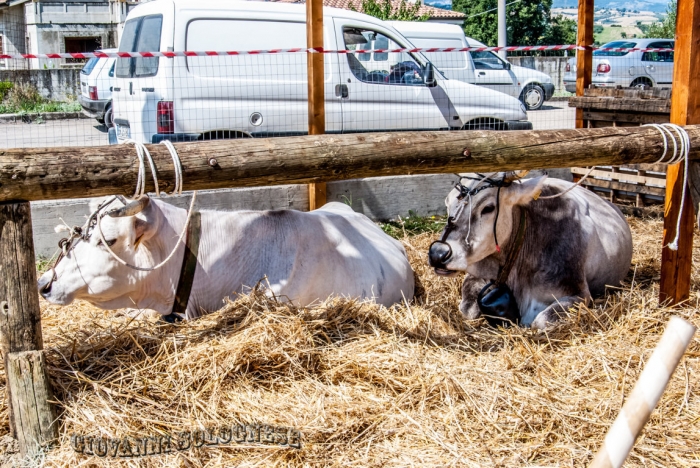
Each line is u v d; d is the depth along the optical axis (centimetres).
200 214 419
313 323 389
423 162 380
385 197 735
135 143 332
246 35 773
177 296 409
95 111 1519
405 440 322
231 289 420
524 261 462
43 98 2161
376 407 341
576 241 462
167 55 614
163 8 755
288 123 791
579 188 527
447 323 454
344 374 365
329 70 813
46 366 323
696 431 331
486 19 3762
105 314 453
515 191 421
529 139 405
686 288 475
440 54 1148
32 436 316
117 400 332
